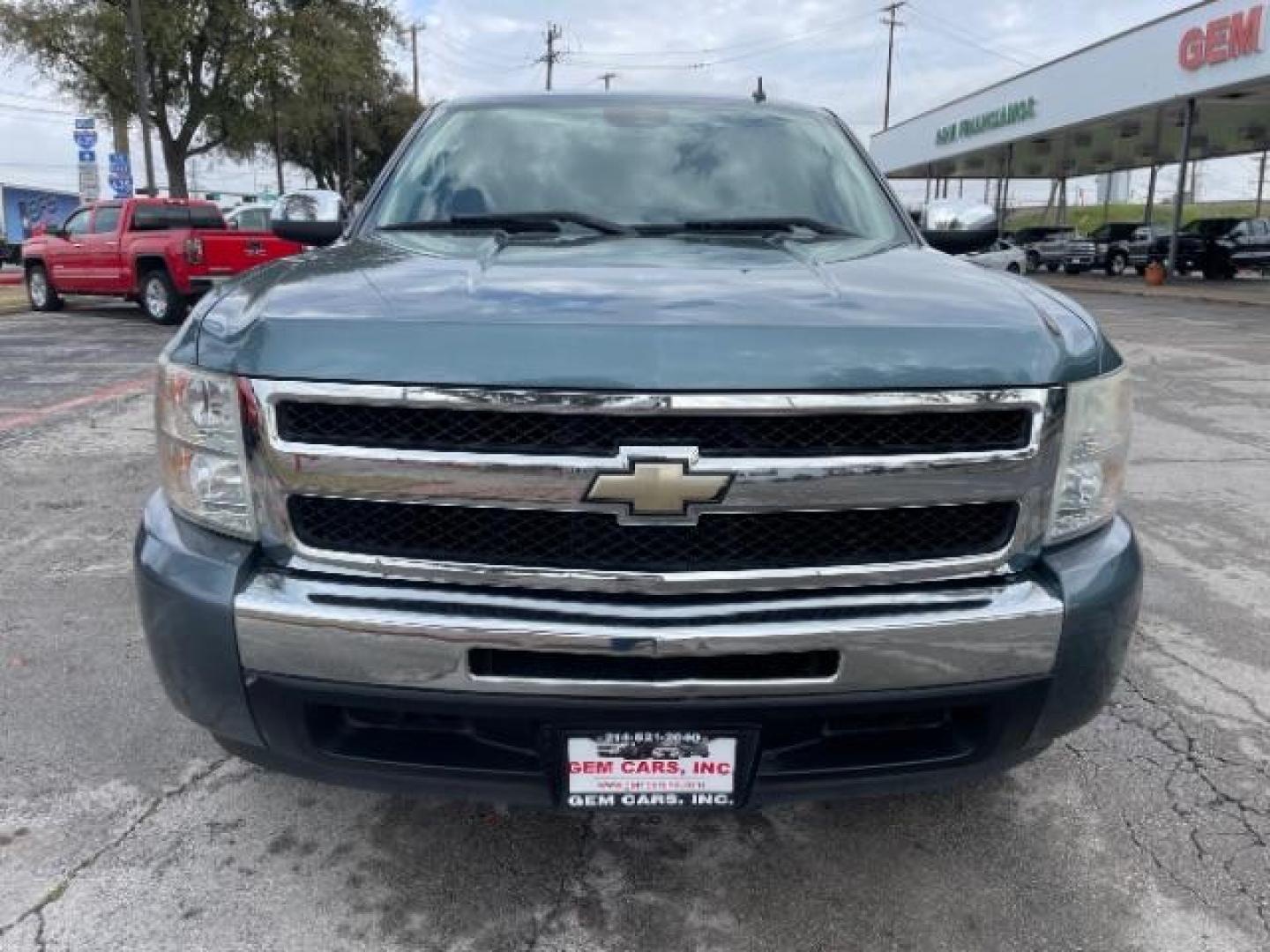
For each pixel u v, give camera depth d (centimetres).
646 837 263
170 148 2680
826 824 269
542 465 189
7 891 238
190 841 258
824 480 192
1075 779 290
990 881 247
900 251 289
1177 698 338
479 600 197
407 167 338
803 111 378
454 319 197
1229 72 2095
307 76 2630
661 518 191
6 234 4391
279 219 377
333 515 202
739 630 193
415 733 212
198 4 2502
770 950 224
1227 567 468
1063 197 4769
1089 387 212
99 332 1351
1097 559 217
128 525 509
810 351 192
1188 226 3288
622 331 192
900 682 201
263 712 208
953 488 199
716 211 316
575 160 333
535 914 234
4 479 595
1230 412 853
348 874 246
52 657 359
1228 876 248
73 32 2491
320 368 194
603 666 197
